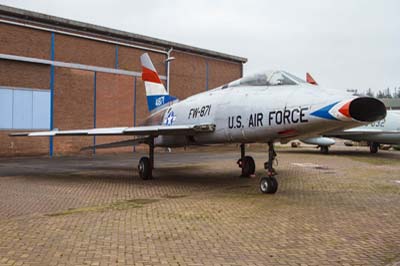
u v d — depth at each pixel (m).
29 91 24.02
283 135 9.55
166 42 31.52
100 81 27.61
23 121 23.75
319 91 9.16
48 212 7.85
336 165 18.69
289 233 6.24
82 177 14.03
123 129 12.91
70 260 4.90
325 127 8.64
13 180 13.09
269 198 9.50
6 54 22.84
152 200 9.28
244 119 10.38
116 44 28.50
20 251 5.25
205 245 5.57
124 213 7.73
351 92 8.90
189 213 7.75
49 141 25.06
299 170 16.30
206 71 35.81
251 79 11.18
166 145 13.83
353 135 26.17
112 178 13.76
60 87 25.47
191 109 12.90
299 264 4.81
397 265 4.74
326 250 5.36
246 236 6.05
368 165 18.73
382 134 25.31
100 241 5.73
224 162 20.70
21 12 23.06
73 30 25.95
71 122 26.05
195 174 15.01
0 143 22.83
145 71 17.53
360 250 5.36
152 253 5.20
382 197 9.69
